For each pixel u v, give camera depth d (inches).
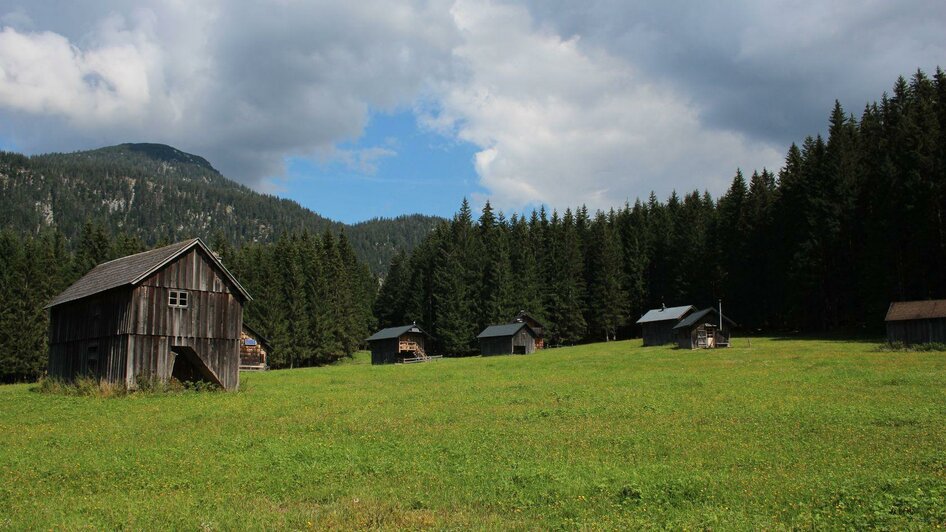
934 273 3090.6
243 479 636.7
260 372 3029.0
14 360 3346.5
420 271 5487.2
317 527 474.6
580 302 4948.3
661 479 596.1
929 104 3614.7
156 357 1700.3
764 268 4087.1
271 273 4475.9
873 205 3378.4
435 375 2268.7
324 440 864.3
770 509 505.0
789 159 4515.3
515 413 1121.4
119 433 955.3
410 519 491.2
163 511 522.3
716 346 3361.2
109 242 4478.3
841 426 888.3
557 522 483.2
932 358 2037.4
